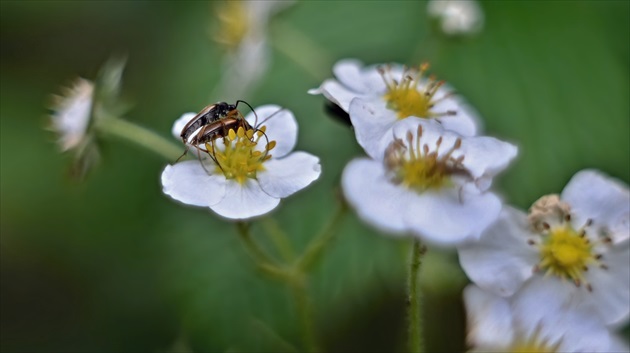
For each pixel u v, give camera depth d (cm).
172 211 23
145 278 24
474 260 16
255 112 18
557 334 16
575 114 23
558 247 17
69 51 26
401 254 21
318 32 25
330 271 22
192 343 22
